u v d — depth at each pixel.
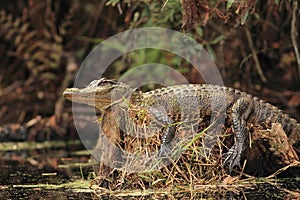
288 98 12.60
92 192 7.36
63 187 7.79
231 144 7.82
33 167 9.70
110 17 14.11
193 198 6.78
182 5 9.22
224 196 6.88
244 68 12.72
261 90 12.74
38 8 15.41
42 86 14.94
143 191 7.26
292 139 8.16
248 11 9.18
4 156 11.12
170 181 7.35
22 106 14.51
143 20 11.27
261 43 12.42
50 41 15.32
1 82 15.58
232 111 7.66
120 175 7.57
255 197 6.83
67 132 13.35
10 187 7.88
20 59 15.66
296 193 7.04
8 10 16.11
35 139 13.18
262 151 8.02
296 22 11.09
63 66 15.10
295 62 12.80
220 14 9.60
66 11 15.48
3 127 13.36
